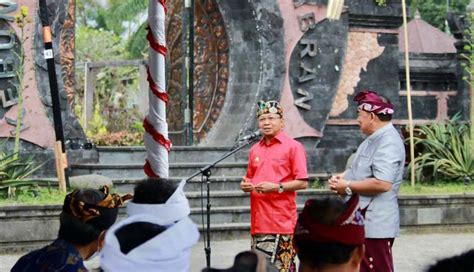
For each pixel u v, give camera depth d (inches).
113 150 620.1
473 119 709.9
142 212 174.4
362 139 697.0
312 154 678.5
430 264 164.4
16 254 514.6
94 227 207.0
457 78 757.3
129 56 1384.1
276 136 346.0
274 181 341.4
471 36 741.9
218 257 505.7
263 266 159.6
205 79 697.6
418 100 748.0
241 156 652.1
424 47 888.9
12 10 582.9
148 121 295.1
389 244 302.5
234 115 676.7
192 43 664.4
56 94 557.3
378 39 706.2
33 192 555.2
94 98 999.6
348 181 305.4
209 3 693.9
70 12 615.5
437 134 698.2
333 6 547.8
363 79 701.3
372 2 699.4
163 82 292.0
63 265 202.8
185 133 665.0
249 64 676.1
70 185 563.5
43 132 593.3
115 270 158.6
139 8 1499.8
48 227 522.6
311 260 169.0
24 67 586.2
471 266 157.1
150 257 159.0
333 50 687.1
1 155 575.2
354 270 171.8
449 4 1339.8
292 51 676.1
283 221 339.3
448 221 632.4
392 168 299.3
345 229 167.0
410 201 621.3
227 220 590.6
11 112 585.0
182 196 179.0
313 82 682.2
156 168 295.1
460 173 682.8
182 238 163.2
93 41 1349.7
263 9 668.7
